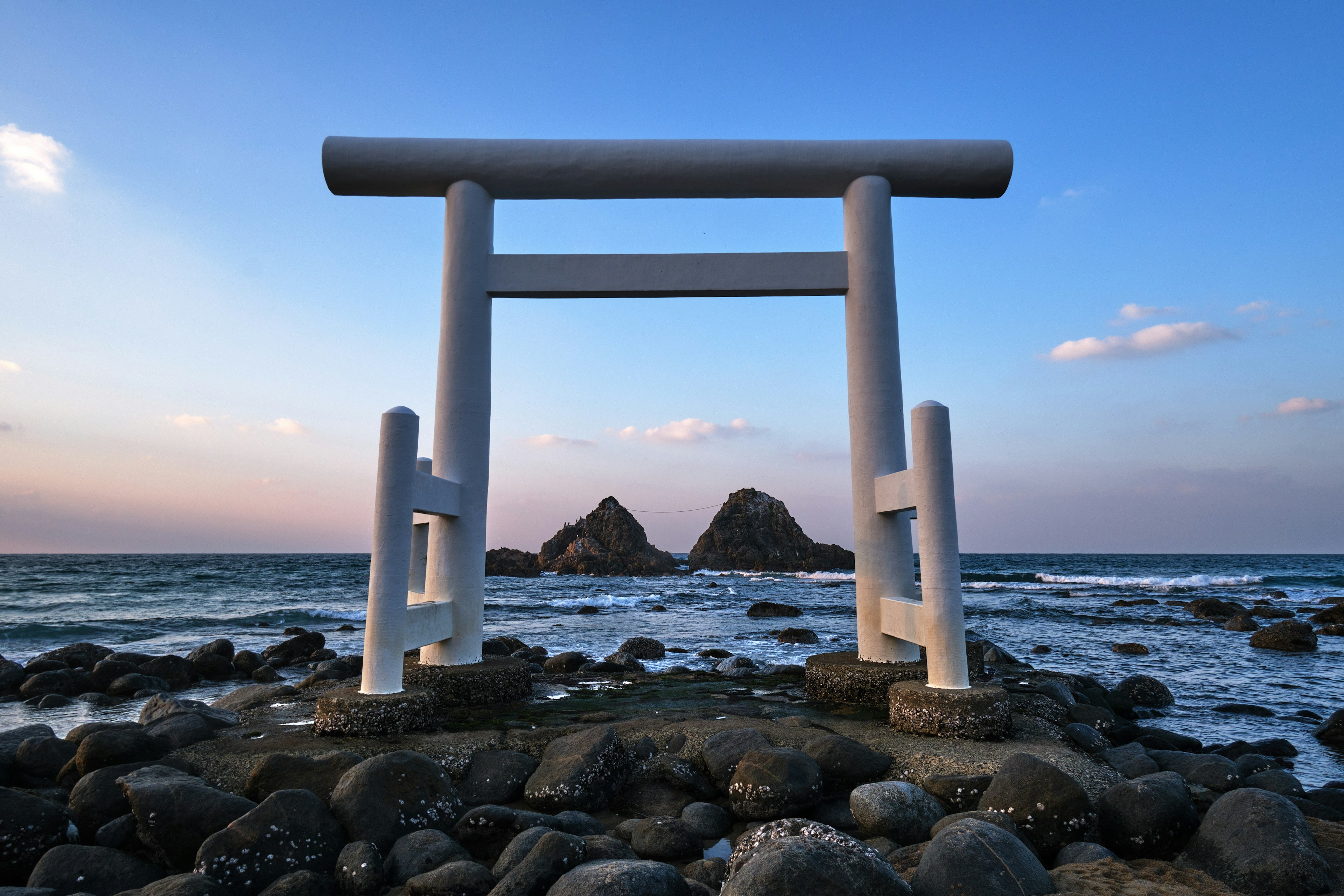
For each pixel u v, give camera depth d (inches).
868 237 340.8
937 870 155.3
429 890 162.9
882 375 334.6
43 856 182.5
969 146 346.9
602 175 339.6
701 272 341.1
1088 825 191.0
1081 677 462.9
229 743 246.1
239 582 1792.6
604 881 148.2
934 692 254.1
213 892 162.2
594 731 241.0
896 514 333.7
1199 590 1656.0
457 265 335.6
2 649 737.6
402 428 271.3
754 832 173.6
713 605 1359.5
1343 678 561.0
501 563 2834.6
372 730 249.0
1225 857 175.2
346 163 335.6
